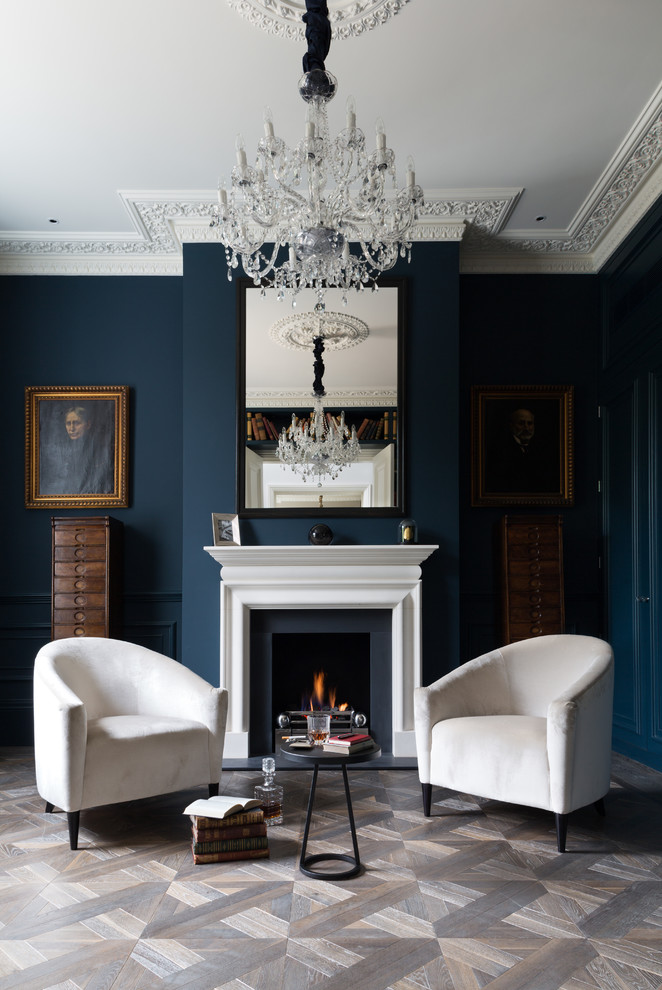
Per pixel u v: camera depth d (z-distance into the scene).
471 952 2.27
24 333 5.39
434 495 4.76
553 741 3.15
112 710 3.82
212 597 4.72
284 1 2.95
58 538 4.89
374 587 4.60
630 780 4.21
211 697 3.62
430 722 3.58
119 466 5.32
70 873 2.87
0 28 3.11
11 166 4.23
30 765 4.61
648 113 3.69
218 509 4.76
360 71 3.39
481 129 3.86
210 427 4.79
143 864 2.96
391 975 2.14
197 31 3.13
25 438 5.35
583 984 2.10
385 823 3.44
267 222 2.88
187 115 3.75
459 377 5.18
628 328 4.80
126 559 5.31
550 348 5.39
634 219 4.66
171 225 4.91
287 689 4.96
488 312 5.40
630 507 4.77
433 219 4.79
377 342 4.80
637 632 4.64
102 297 5.42
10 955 2.26
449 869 2.90
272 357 4.81
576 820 3.51
